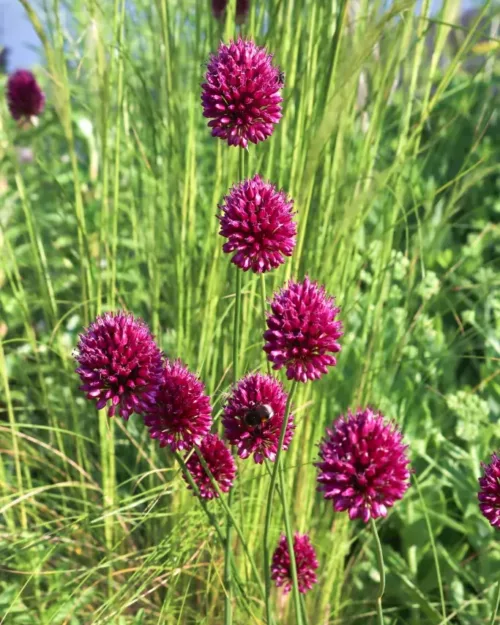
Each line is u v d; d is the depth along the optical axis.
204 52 0.29
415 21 0.29
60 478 0.33
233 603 0.26
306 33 0.28
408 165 0.31
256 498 0.28
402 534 0.33
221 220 0.19
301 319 0.17
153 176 0.31
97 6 0.28
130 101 0.34
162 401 0.19
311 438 0.29
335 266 0.28
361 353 0.30
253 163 0.29
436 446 0.34
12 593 0.28
